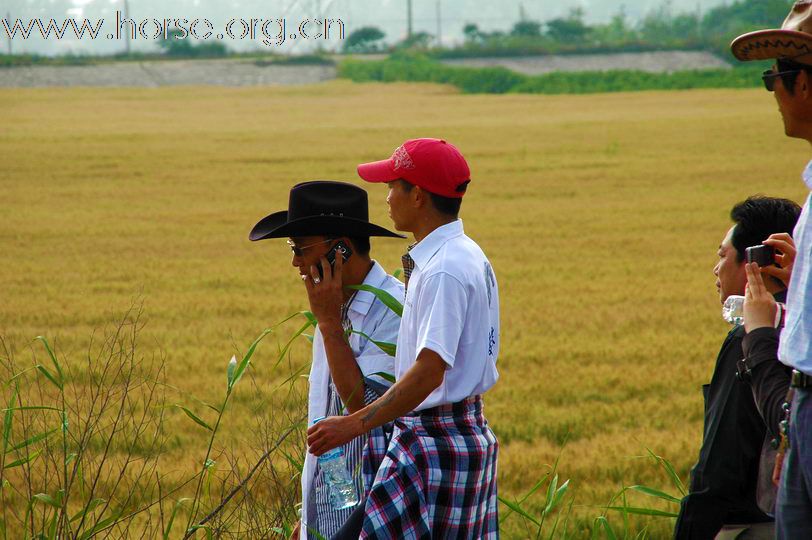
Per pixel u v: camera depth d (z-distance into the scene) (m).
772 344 4.45
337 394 6.14
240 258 30.25
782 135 67.75
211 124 82.50
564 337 19.03
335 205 5.93
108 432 10.68
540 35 193.38
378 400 5.22
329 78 142.88
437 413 5.46
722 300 5.38
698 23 196.25
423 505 5.35
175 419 12.23
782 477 4.00
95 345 16.89
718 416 4.88
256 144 66.81
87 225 37.22
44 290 24.56
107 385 9.02
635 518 9.22
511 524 9.14
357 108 99.56
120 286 25.11
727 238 5.31
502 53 165.00
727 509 4.94
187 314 21.27
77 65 140.75
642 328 20.03
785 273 4.80
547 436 12.47
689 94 110.94
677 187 46.94
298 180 50.38
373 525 5.30
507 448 11.79
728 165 54.09
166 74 140.25
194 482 9.66
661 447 11.54
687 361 16.88
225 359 16.33
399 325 6.00
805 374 3.82
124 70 141.00
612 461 11.20
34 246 32.41
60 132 73.56
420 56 157.38
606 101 105.06
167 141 68.69
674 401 14.19
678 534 5.09
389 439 5.80
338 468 5.86
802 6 4.04
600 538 8.76
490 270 5.67
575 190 46.59
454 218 5.61
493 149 63.47
